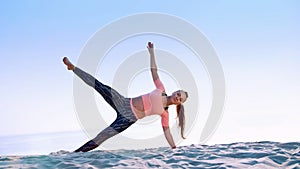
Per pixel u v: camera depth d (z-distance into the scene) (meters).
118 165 3.37
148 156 3.78
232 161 3.48
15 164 3.42
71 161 3.52
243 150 3.95
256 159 3.52
